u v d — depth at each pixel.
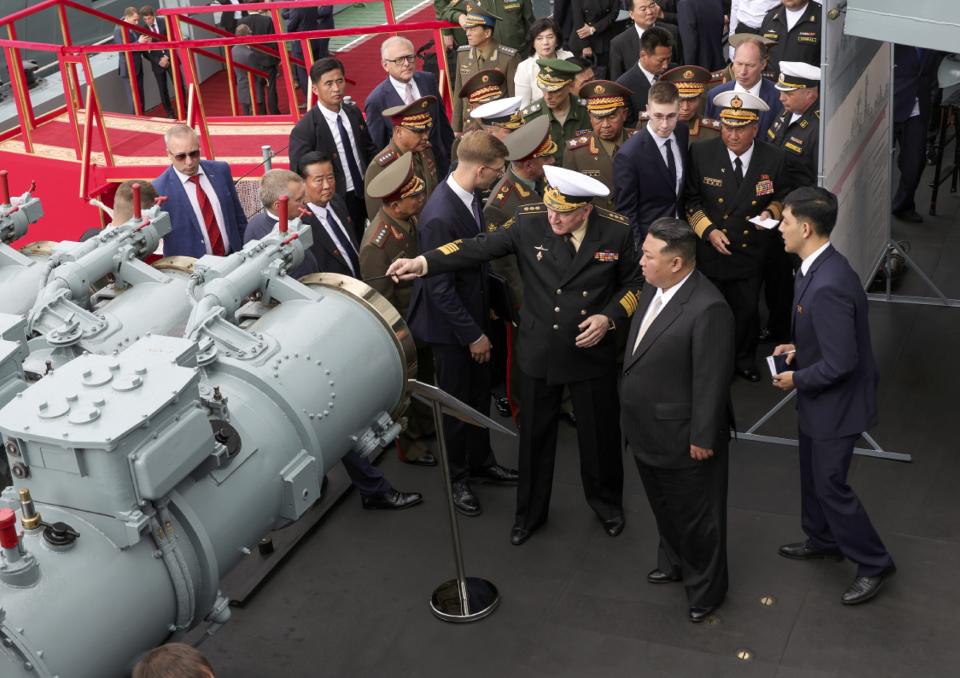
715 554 4.09
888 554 4.20
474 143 4.52
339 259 5.06
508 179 5.16
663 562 4.40
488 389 5.02
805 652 3.98
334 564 4.64
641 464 4.12
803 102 5.60
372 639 4.21
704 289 3.95
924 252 6.94
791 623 4.13
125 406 2.60
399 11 13.49
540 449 4.61
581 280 4.38
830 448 4.07
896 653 3.94
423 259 4.31
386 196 4.64
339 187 6.30
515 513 4.82
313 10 10.28
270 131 8.15
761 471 5.06
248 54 10.05
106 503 2.61
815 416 4.09
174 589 2.74
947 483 4.84
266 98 10.51
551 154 5.04
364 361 3.34
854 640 4.02
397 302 4.96
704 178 5.46
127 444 2.56
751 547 4.57
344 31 7.44
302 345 3.22
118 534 2.63
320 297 3.42
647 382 4.01
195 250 5.31
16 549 2.46
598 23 8.80
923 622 4.08
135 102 10.53
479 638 4.18
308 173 4.91
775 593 4.30
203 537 2.78
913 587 4.25
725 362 3.90
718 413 3.90
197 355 3.03
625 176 5.50
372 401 3.37
